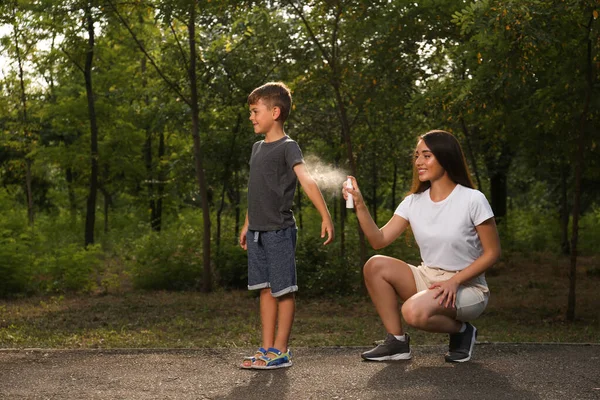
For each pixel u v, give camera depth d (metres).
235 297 13.68
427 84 11.80
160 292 14.53
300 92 14.34
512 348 5.26
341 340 7.38
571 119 10.60
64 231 27.86
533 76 10.50
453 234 4.39
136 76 19.77
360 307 12.28
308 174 4.54
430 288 4.36
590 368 4.52
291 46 13.54
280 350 4.67
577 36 9.93
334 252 14.54
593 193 23.33
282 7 13.32
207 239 14.71
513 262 20.27
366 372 4.40
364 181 19.03
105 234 27.53
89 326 9.41
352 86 13.77
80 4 14.23
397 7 12.27
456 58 11.63
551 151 12.14
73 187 27.12
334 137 17.50
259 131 4.72
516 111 11.26
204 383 4.25
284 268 4.61
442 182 4.45
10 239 14.14
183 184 18.69
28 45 16.72
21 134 21.91
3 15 15.10
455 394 3.86
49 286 14.09
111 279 14.85
